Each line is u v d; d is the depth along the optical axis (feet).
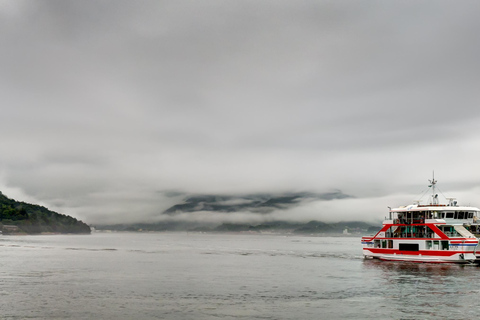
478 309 214.48
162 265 447.83
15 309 212.23
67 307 217.56
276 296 251.19
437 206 386.11
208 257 589.73
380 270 357.82
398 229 401.08
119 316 200.54
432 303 228.22
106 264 453.17
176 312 208.95
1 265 428.97
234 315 203.41
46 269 392.47
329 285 291.79
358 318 198.08
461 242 359.25
